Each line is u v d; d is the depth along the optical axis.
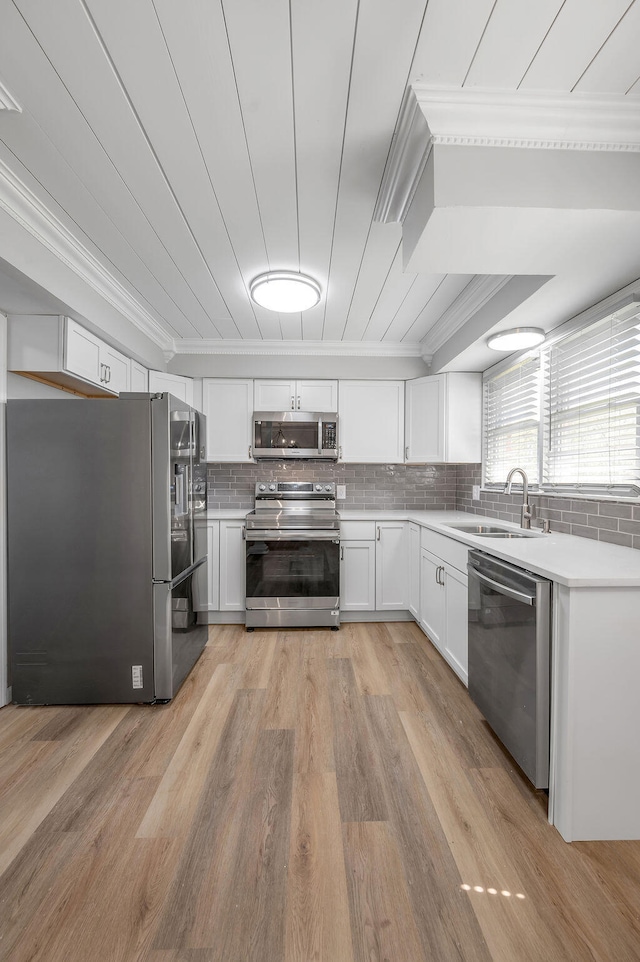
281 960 0.97
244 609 3.22
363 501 3.82
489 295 2.29
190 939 1.01
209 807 1.42
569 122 1.21
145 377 3.17
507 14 0.96
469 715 1.98
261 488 3.68
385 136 1.31
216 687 2.25
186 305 2.63
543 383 2.44
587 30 0.99
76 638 2.07
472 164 1.23
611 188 1.25
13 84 1.15
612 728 1.29
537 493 2.45
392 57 1.06
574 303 1.95
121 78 1.13
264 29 1.00
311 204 1.65
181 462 2.26
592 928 1.04
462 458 3.25
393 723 1.91
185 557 2.31
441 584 2.49
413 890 1.13
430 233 1.38
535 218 1.29
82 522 2.07
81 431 2.07
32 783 1.54
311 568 3.12
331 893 1.12
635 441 1.76
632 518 1.77
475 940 1.01
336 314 2.76
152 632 2.08
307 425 3.42
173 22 0.98
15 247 1.64
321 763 1.64
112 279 2.27
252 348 3.38
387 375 3.46
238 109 1.21
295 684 2.28
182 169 1.46
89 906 1.09
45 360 2.13
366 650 2.73
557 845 1.28
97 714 2.00
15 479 2.06
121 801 1.45
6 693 2.11
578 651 1.27
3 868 1.20
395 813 1.40
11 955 0.98
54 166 1.45
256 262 2.09
